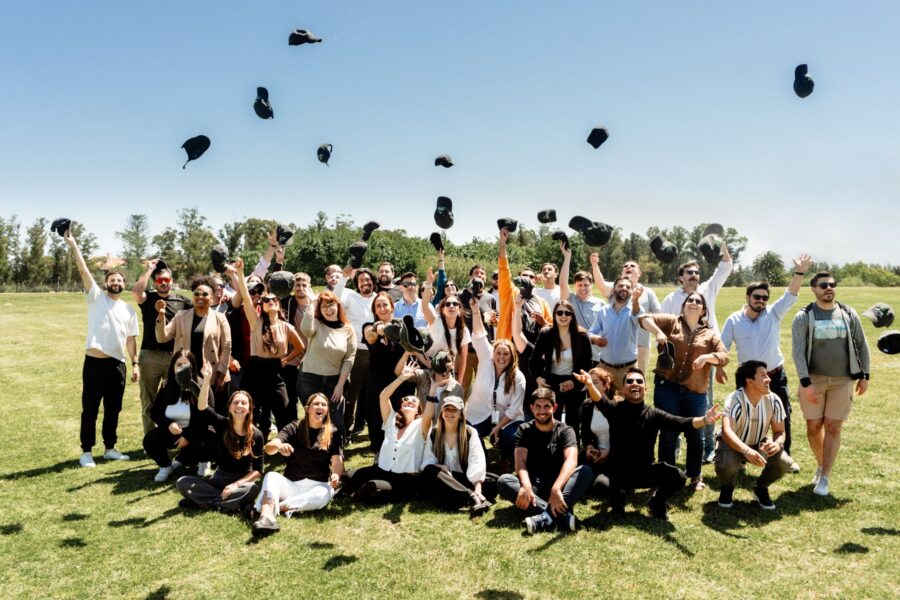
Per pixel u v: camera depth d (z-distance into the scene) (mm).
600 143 6777
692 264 7098
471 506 5668
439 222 7285
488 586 4309
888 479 6211
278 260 8391
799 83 5816
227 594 4223
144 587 4320
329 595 4203
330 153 6406
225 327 7074
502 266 7387
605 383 5922
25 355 15961
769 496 5852
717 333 6043
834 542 4926
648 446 5523
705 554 4758
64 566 4602
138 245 85875
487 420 6910
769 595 4184
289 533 5164
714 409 5375
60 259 80000
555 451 5617
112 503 5812
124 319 7316
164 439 6395
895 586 4266
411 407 6195
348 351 7082
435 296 8781
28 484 6340
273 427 8281
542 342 6719
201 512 5613
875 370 11664
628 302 6754
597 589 4266
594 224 7172
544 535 5113
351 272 8203
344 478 6043
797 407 9039
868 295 32125
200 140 5762
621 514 5500
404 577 4430
